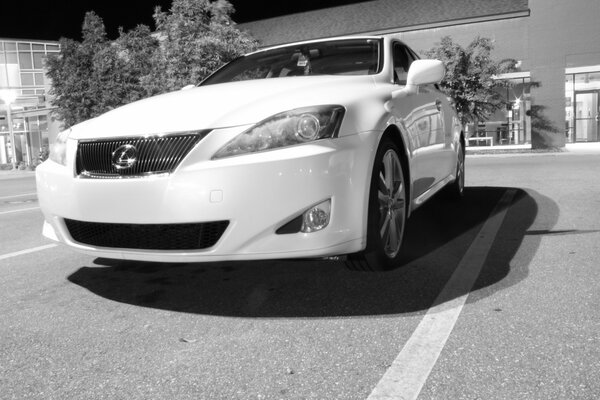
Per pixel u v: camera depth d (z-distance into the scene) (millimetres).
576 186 6469
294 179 2371
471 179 8055
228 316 2490
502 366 1843
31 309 2709
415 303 2533
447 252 3479
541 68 17641
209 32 18359
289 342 2150
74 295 2916
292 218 2395
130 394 1778
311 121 2459
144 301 2764
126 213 2508
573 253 3299
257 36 25141
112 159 2578
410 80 3531
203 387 1803
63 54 24453
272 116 2479
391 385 1748
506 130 18719
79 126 2947
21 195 10312
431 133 3928
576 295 2527
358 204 2531
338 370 1877
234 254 2412
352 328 2264
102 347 2186
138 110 2852
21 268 3607
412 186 3316
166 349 2139
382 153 2801
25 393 1815
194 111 2613
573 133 18500
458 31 18953
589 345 1979
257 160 2373
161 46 19656
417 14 21375
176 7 18672
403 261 3293
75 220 2717
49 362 2059
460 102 16219
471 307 2439
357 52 3924
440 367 1858
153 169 2488
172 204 2418
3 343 2266
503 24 18250
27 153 34250
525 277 2850
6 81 36031
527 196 5801
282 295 2756
